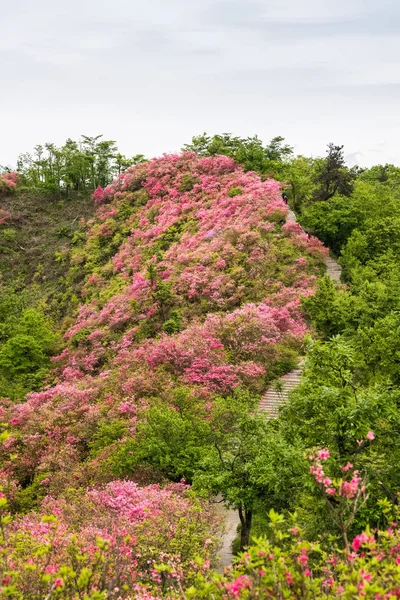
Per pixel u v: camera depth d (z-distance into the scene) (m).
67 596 8.43
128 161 84.62
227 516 22.47
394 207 49.66
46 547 9.89
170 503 18.28
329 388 15.58
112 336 45.03
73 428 29.69
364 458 14.73
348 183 53.84
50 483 24.77
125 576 10.16
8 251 71.38
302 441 16.75
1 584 8.21
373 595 6.95
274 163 64.50
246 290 41.16
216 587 8.09
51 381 44.44
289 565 8.19
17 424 32.41
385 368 20.84
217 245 47.91
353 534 13.48
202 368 31.70
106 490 20.12
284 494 16.80
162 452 23.39
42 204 80.88
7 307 61.22
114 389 32.66
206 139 76.31
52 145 88.31
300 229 47.31
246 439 18.89
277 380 29.20
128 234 65.44
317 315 31.02
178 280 45.03
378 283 32.38
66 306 60.41
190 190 64.62
